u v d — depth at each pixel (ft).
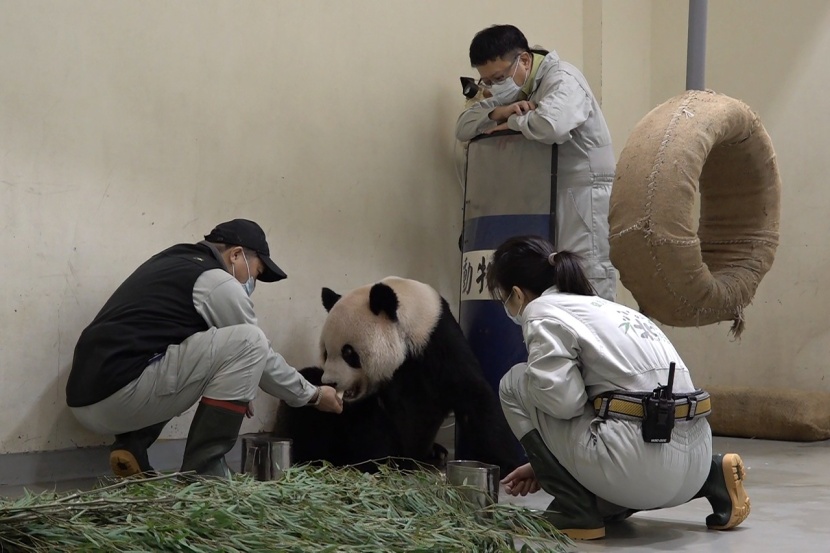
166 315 11.96
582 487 10.25
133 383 11.73
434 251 19.13
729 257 16.25
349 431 13.96
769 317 23.21
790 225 23.00
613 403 9.88
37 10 13.39
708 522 10.87
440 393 14.38
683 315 14.99
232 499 8.75
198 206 15.28
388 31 18.12
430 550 8.16
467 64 19.89
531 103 16.02
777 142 23.27
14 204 13.19
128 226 14.44
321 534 8.25
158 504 8.31
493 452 13.99
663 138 14.52
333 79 17.16
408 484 10.44
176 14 14.96
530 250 10.96
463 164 19.85
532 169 15.98
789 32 23.16
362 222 17.66
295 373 12.65
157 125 14.75
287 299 16.40
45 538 7.45
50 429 13.57
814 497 13.26
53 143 13.57
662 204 14.19
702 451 10.30
